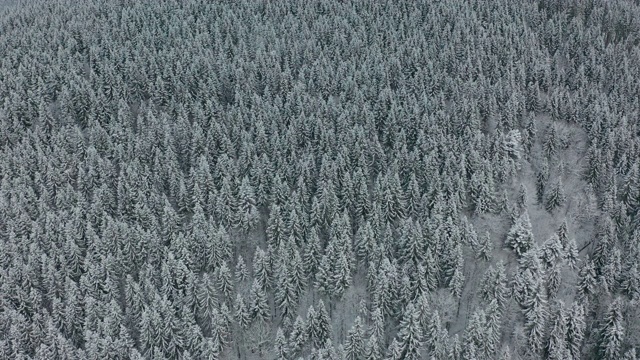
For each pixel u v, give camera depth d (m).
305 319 72.94
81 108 103.31
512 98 99.50
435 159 86.94
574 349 66.62
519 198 84.69
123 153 91.00
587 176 90.19
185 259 72.50
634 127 96.44
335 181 84.12
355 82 106.62
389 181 81.69
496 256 78.25
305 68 113.81
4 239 78.25
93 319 66.44
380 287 68.69
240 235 81.12
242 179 84.94
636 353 68.12
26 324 65.69
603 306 72.69
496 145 90.06
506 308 71.25
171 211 77.56
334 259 73.31
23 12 154.00
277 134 91.69
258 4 150.88
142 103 103.75
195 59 114.12
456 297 72.69
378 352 63.72
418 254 73.44
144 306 67.38
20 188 83.00
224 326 67.38
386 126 96.44
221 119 99.81
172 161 86.81
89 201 85.75
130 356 61.31
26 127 102.75
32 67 112.44
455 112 98.38
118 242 74.94
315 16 144.12
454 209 77.44
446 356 65.19
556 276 71.75
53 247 74.00
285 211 80.00
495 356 67.19
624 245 79.06
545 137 96.94
